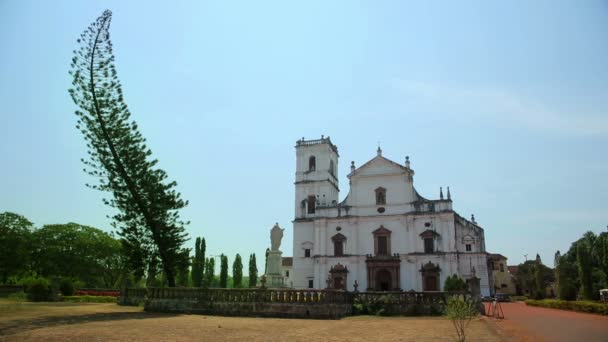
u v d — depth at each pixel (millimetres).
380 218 71250
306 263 74188
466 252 67062
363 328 25266
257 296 33781
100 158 39500
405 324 28125
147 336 19656
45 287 51000
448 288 54125
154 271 43781
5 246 68438
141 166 40312
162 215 42062
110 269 82562
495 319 32656
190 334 20766
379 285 68625
